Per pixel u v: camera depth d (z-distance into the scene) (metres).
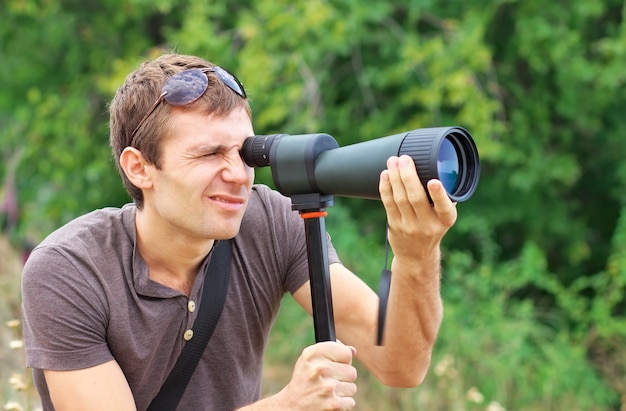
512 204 12.00
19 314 6.73
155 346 2.80
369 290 3.02
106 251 2.79
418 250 2.53
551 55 11.10
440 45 10.29
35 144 12.29
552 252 12.93
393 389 7.36
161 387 2.86
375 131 11.26
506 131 10.88
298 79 10.91
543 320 11.15
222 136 2.65
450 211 2.38
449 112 11.45
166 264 2.82
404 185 2.35
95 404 2.70
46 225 12.34
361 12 10.64
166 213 2.71
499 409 6.31
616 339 9.59
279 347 7.78
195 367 2.87
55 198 12.54
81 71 13.20
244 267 2.93
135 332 2.77
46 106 11.91
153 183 2.72
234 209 2.68
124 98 2.75
